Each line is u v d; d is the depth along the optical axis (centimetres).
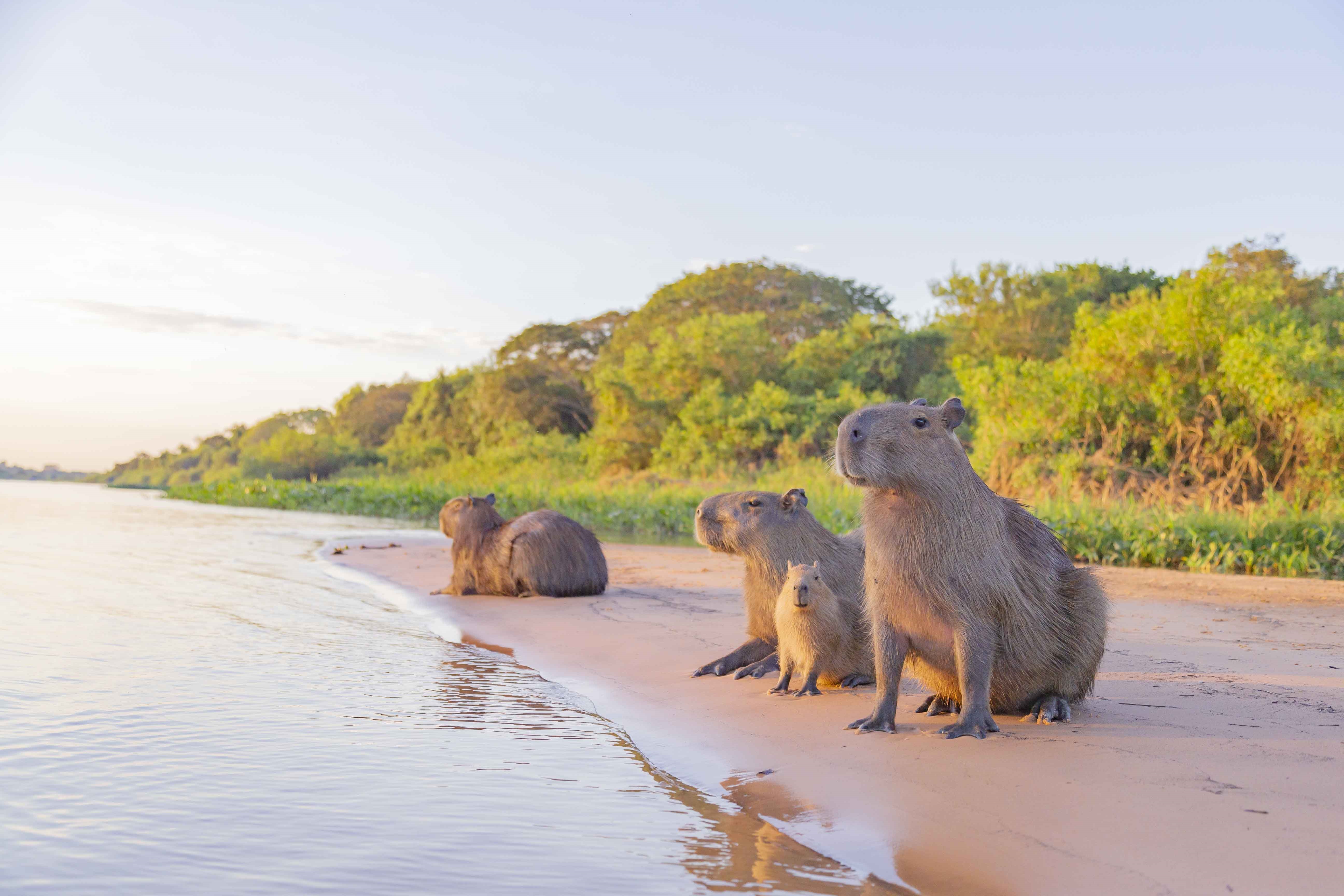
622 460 3216
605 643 650
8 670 528
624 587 960
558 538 877
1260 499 1630
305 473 5603
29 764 363
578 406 4444
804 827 312
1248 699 441
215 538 1605
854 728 409
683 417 3003
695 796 347
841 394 2964
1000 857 274
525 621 750
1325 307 2050
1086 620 411
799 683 515
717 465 2772
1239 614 755
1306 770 328
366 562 1191
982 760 354
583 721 459
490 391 4481
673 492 2286
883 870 274
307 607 827
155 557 1243
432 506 2528
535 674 575
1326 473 1529
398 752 396
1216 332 1722
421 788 349
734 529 539
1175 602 830
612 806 334
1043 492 1639
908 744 382
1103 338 1833
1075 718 412
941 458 389
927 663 418
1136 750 356
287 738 412
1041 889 253
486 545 901
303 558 1266
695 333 3375
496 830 307
